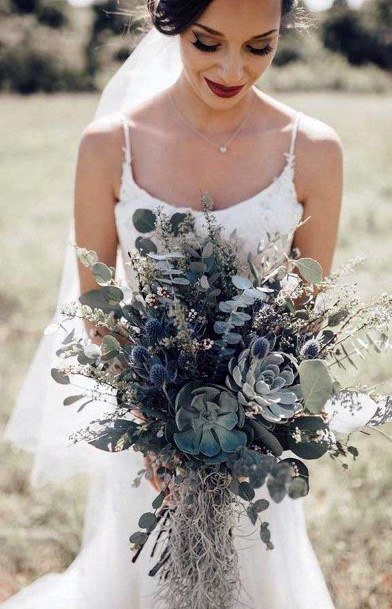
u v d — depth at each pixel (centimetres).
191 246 174
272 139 200
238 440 153
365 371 406
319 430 160
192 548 170
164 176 200
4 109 1944
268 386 150
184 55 183
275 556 217
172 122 201
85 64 2433
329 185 201
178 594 175
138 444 161
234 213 195
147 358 161
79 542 303
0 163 1165
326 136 200
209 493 166
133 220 182
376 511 312
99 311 166
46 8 2769
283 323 165
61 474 245
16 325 508
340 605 272
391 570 286
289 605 222
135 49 221
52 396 234
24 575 292
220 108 189
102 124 201
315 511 316
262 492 208
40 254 670
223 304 157
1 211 851
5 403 395
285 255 171
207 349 158
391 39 3025
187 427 155
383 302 164
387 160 1132
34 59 2383
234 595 188
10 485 339
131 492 221
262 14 172
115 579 232
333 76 2525
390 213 793
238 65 177
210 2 170
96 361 165
